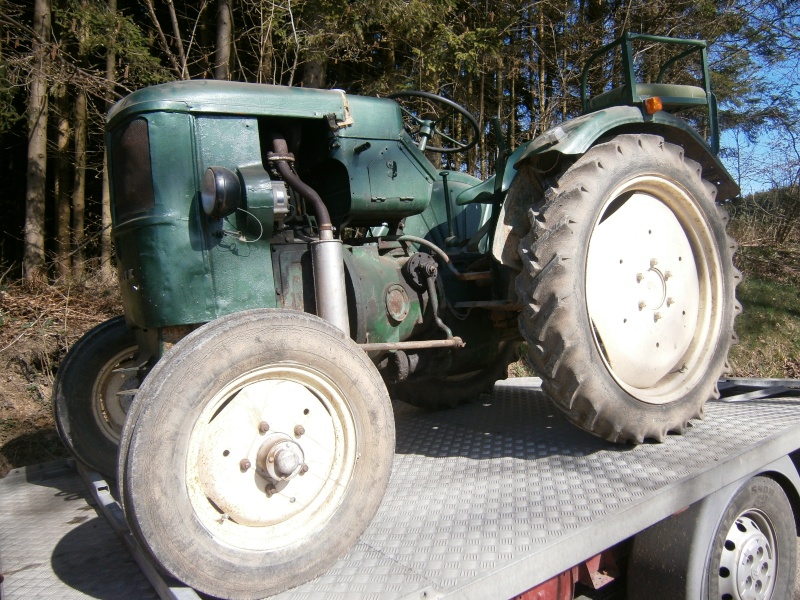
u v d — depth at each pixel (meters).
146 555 1.68
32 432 4.80
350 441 2.00
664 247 2.94
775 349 6.95
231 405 1.82
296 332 1.90
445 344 2.77
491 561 1.77
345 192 2.65
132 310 2.27
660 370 2.88
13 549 2.21
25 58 6.72
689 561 2.27
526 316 2.55
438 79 7.79
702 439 2.75
